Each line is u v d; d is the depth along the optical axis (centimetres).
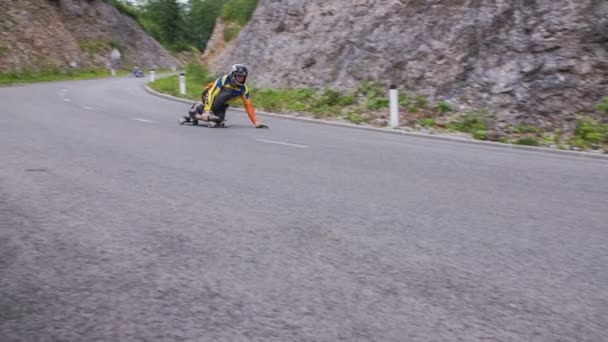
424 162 853
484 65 1584
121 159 786
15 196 550
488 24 1647
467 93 1557
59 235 424
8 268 354
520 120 1380
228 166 749
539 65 1460
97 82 4172
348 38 2075
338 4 2252
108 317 285
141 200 539
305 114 1722
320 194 586
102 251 388
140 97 2403
